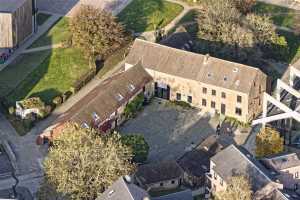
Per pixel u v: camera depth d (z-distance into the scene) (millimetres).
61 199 198625
